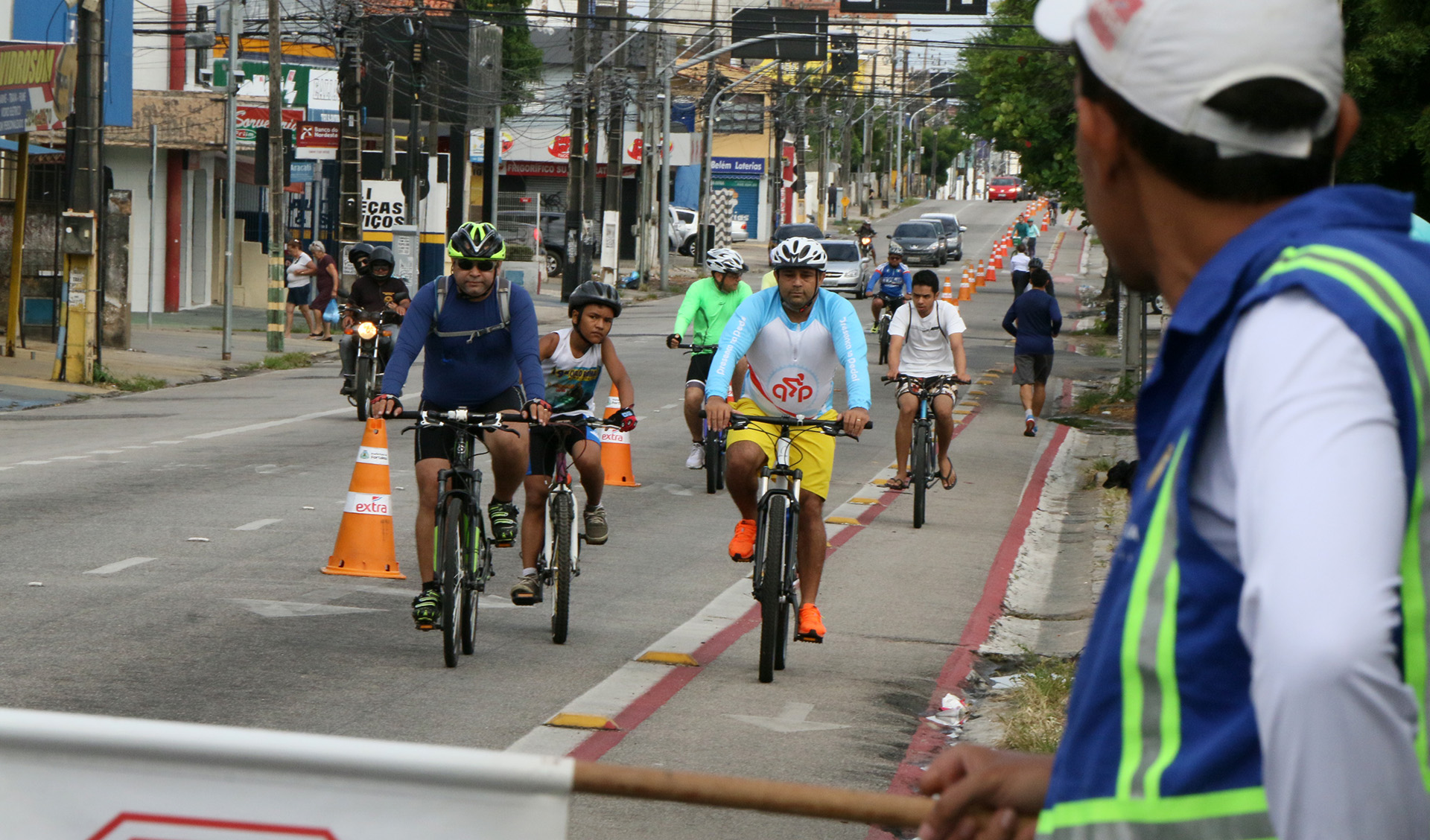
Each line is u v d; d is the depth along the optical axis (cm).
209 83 7988
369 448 1938
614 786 377
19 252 4925
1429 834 254
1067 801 304
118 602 1697
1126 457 3491
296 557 2019
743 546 1545
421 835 382
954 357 2612
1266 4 296
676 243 12656
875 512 2656
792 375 1510
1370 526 254
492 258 1473
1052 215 19038
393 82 8594
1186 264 308
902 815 371
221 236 8062
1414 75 2138
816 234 9875
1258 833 277
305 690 1359
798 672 1523
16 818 388
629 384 1656
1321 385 264
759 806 375
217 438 3297
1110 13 308
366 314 3706
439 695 1362
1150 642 292
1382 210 294
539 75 11900
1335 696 247
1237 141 296
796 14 10112
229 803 386
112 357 5109
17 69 4591
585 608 1800
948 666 1580
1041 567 2247
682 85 13888
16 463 2819
